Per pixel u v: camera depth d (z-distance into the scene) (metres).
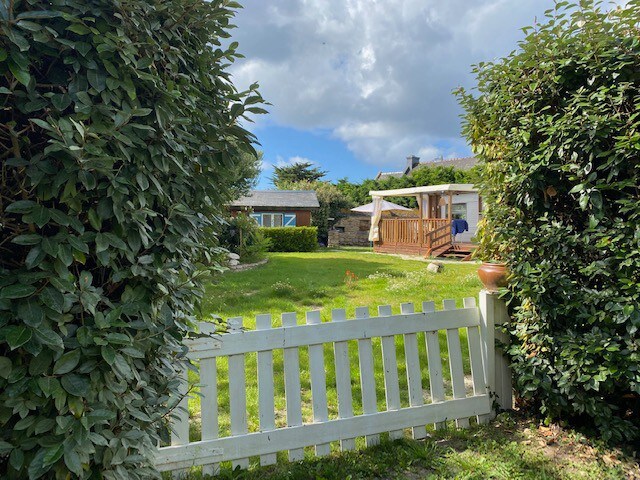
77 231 1.11
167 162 1.31
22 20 1.03
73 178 1.06
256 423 2.76
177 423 2.17
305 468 2.25
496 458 2.29
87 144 1.03
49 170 1.04
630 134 2.07
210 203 1.67
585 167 2.24
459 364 2.80
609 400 2.44
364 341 2.56
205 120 1.52
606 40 2.15
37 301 1.02
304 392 3.30
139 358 1.33
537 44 2.45
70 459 1.01
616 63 2.15
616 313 2.22
